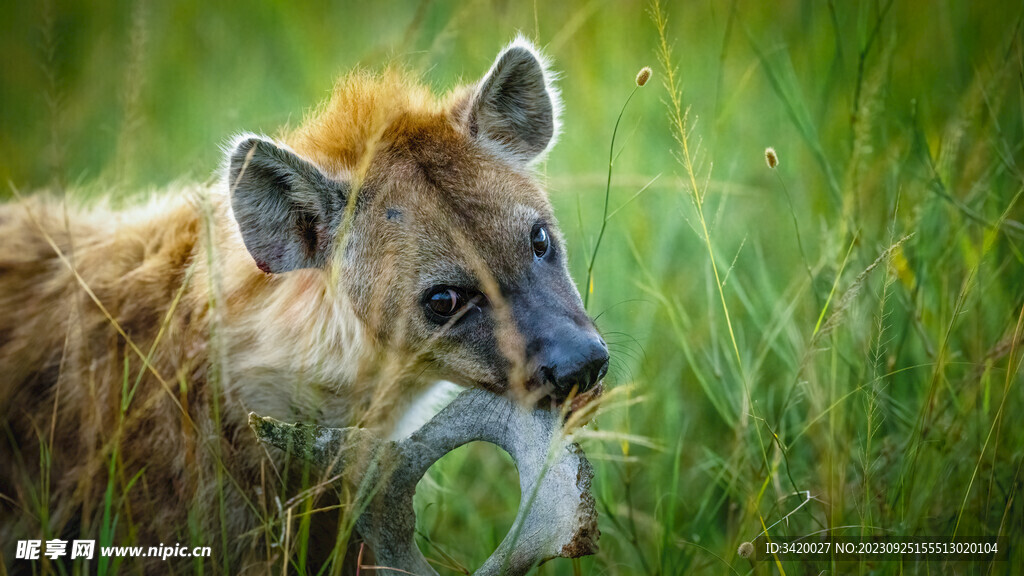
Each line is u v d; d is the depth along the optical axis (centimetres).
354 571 683
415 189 635
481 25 1195
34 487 672
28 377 687
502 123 710
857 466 715
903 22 1102
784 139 1061
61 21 1271
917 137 866
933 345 760
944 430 687
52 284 705
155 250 703
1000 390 710
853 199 830
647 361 879
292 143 706
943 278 782
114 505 645
